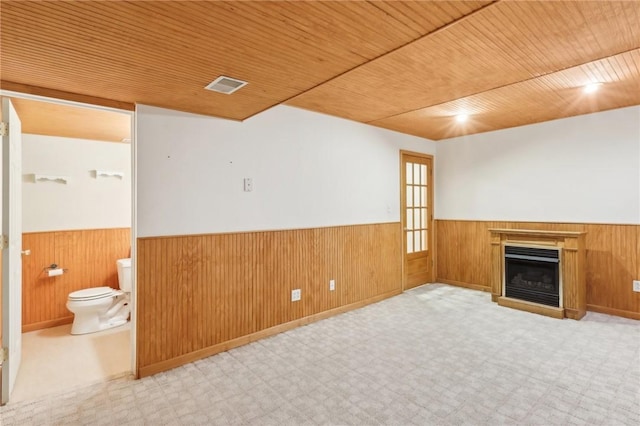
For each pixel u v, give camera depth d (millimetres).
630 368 2562
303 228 3621
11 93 2232
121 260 3980
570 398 2186
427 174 5293
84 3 1370
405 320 3691
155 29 1606
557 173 4164
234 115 3014
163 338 2695
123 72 2104
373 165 4422
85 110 2854
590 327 3418
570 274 3686
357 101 3311
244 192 3182
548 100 3305
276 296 3383
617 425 1918
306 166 3664
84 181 3943
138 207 2621
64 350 3098
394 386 2363
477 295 4656
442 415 2039
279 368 2654
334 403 2178
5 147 2297
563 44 2053
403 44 1955
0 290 2287
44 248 3684
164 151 2754
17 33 1604
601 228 3852
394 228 4699
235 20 1565
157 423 2018
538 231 3912
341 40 1844
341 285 3980
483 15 1688
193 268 2859
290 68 2133
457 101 3307
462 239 5094
